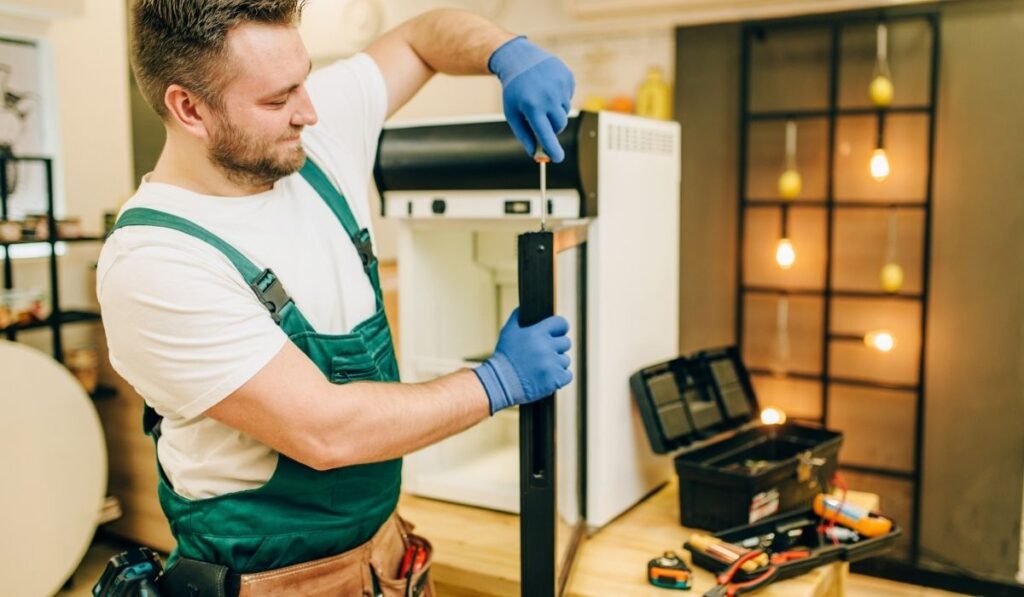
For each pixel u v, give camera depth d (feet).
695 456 5.57
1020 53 9.51
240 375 3.24
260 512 3.64
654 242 5.72
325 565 3.78
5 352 8.16
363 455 3.41
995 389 10.00
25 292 9.38
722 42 10.90
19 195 10.19
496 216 5.15
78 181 10.96
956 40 9.81
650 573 4.53
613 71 11.60
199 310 3.22
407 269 5.67
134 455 10.36
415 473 5.88
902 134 10.25
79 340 10.85
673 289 6.06
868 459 10.78
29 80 10.33
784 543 4.87
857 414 10.80
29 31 10.22
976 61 9.75
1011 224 9.76
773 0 10.42
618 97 11.46
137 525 10.48
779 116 10.68
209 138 3.40
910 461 10.52
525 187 4.99
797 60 10.61
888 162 10.36
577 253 5.00
